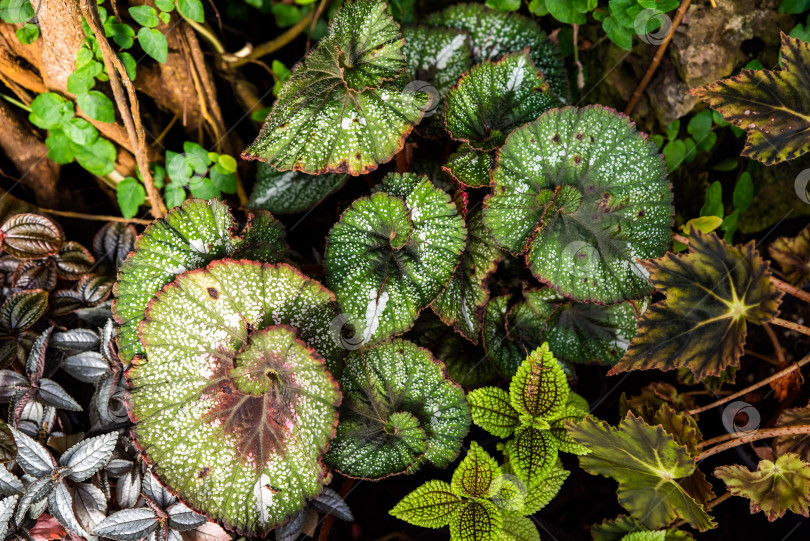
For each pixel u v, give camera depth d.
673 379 0.88
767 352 0.88
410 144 0.82
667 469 0.76
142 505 0.77
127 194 0.85
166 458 0.75
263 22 0.98
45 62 0.82
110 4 0.81
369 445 0.78
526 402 0.79
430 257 0.78
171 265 0.77
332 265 0.77
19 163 0.86
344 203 0.86
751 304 0.74
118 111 0.84
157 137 0.88
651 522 0.77
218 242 0.78
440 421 0.79
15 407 0.78
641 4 0.79
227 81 0.90
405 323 0.77
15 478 0.76
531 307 0.82
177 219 0.77
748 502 0.86
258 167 0.88
